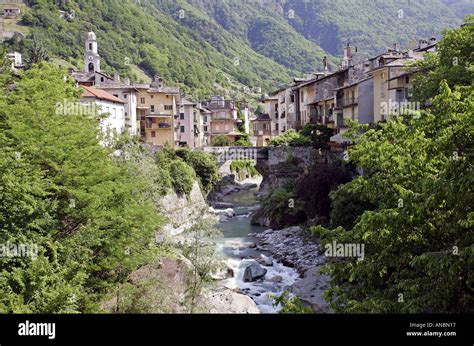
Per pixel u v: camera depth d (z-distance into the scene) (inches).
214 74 6752.0
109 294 865.5
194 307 870.4
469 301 533.6
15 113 899.4
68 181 877.2
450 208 561.3
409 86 1801.2
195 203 2289.6
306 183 1879.9
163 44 6422.2
